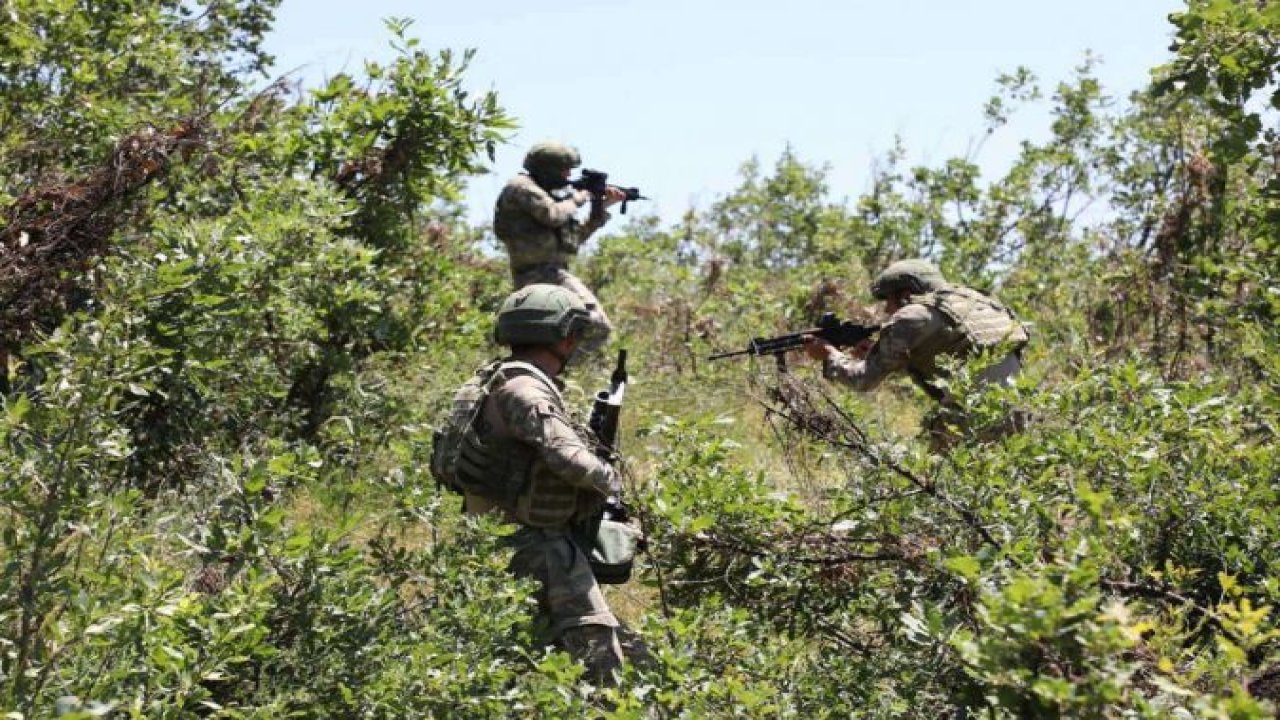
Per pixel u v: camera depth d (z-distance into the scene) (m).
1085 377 6.90
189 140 9.29
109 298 5.91
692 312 15.55
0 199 8.47
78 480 5.25
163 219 8.71
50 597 4.94
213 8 13.36
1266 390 7.51
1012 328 7.38
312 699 5.41
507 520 6.45
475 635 5.79
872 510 6.61
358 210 9.73
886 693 5.92
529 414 6.26
